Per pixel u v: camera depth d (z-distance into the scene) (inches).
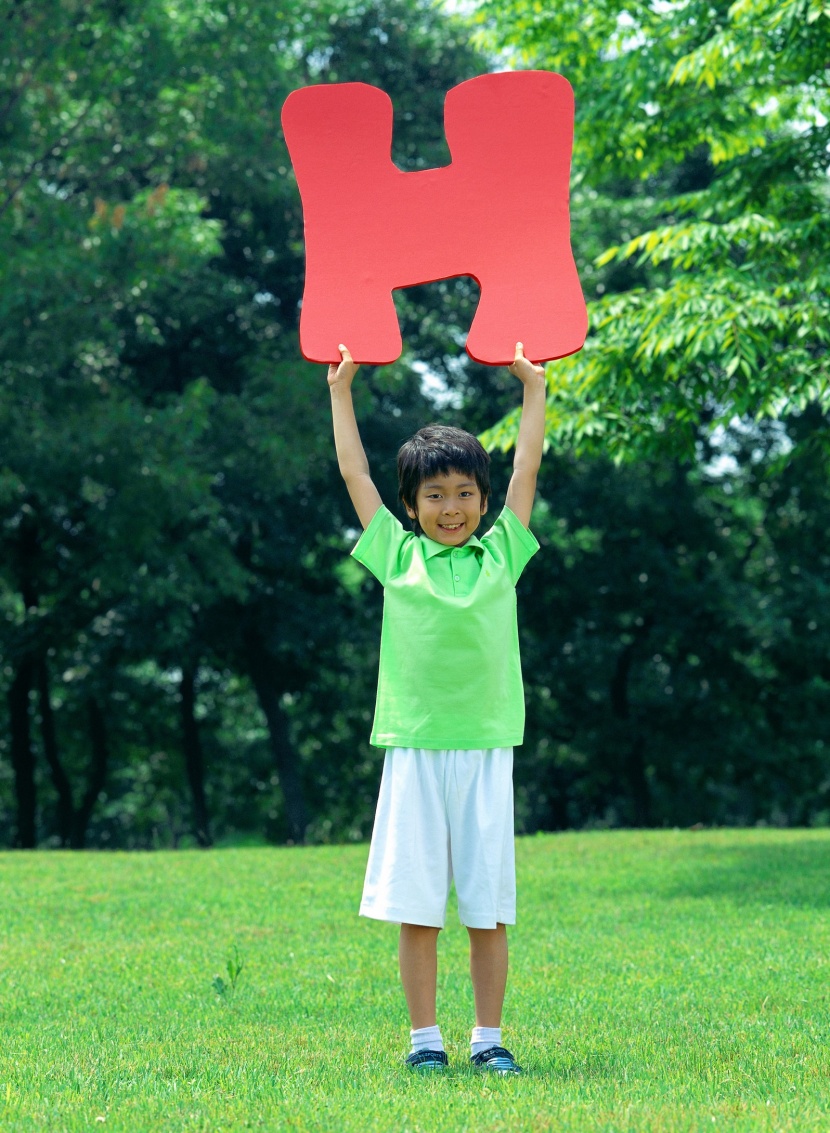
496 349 141.2
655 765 930.1
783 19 336.8
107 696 863.7
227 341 815.1
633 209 727.7
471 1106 106.5
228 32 667.4
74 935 243.6
